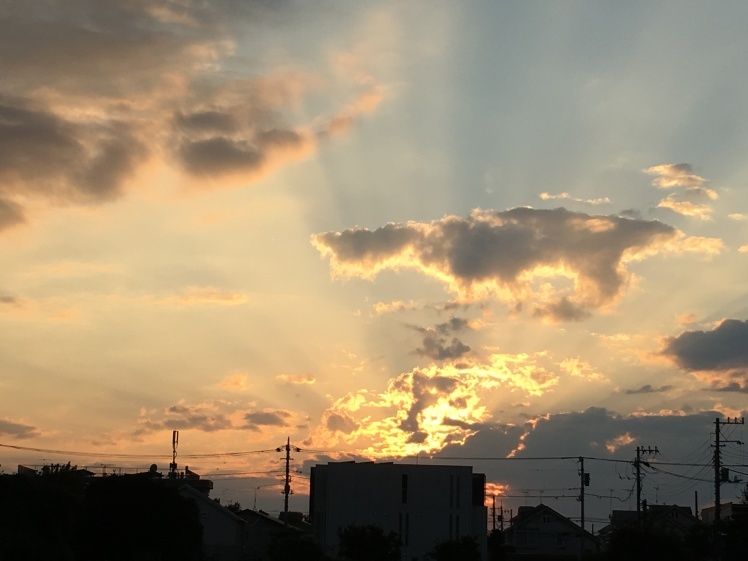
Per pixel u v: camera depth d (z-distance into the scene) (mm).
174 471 110375
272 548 77625
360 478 97750
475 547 90312
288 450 103000
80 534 65125
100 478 68312
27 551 47688
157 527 66312
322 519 99812
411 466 98312
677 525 113625
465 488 98375
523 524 122375
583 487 107000
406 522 97000
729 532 84875
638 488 98938
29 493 50500
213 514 93312
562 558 118188
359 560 82750
